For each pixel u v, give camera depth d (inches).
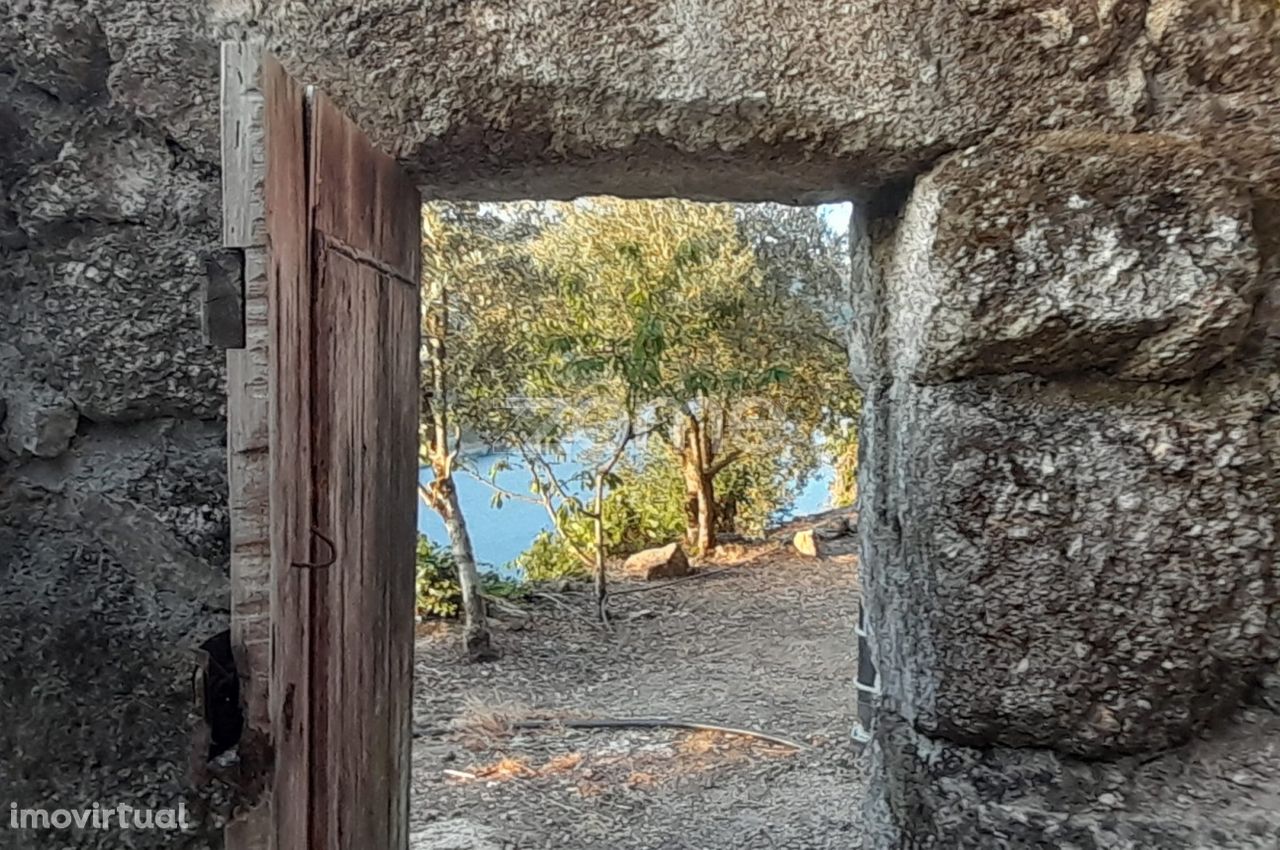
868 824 51.1
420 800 131.3
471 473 270.1
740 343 275.1
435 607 233.5
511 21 43.3
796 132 44.6
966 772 45.1
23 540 42.5
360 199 40.0
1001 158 44.1
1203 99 44.9
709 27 43.5
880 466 51.8
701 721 163.6
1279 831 41.5
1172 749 44.1
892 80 44.1
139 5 42.8
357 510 40.4
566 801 130.4
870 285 53.3
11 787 41.7
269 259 29.2
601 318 242.4
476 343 237.5
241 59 28.6
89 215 42.8
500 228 242.7
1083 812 43.2
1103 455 43.8
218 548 42.6
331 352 36.3
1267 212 44.3
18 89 43.1
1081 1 44.3
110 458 42.9
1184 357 43.3
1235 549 43.5
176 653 42.1
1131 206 43.1
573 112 44.1
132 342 42.5
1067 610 43.8
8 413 42.5
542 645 221.3
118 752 41.9
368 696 43.1
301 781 33.1
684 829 120.6
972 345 43.8
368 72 43.5
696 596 269.6
